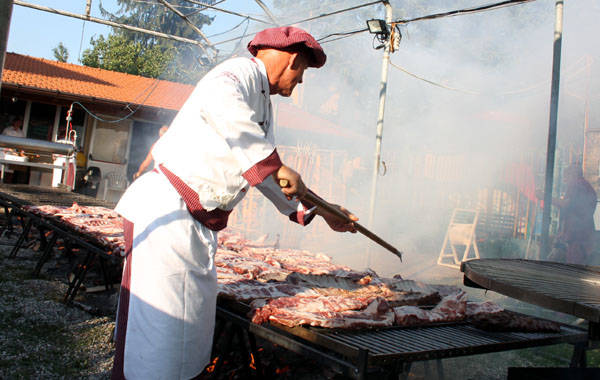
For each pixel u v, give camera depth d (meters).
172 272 1.81
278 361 3.35
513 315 2.52
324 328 2.08
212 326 2.03
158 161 1.95
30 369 3.18
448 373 3.67
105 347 3.70
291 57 2.00
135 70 33.34
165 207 1.83
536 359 4.14
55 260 6.62
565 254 6.79
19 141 11.25
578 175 6.49
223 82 1.76
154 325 1.78
